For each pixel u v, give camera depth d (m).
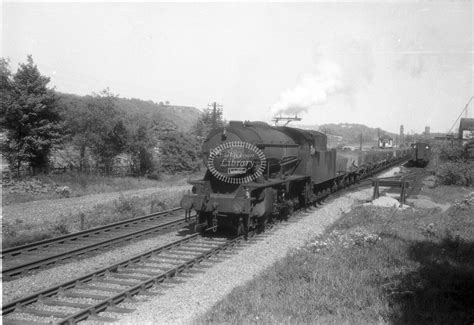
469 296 7.30
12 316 6.79
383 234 11.65
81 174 26.69
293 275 8.21
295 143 16.33
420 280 7.87
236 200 11.89
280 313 6.50
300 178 15.80
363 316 6.42
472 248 10.38
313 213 16.73
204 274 9.05
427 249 10.18
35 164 24.78
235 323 6.18
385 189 24.12
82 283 8.26
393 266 8.82
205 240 12.15
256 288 7.61
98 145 29.50
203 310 7.06
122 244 11.66
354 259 9.18
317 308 6.75
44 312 6.88
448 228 12.67
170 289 8.12
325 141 20.06
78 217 15.62
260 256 10.49
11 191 21.23
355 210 16.81
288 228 13.77
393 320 6.22
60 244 11.62
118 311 7.01
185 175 35.00
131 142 31.08
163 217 16.00
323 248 10.12
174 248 11.10
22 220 15.18
